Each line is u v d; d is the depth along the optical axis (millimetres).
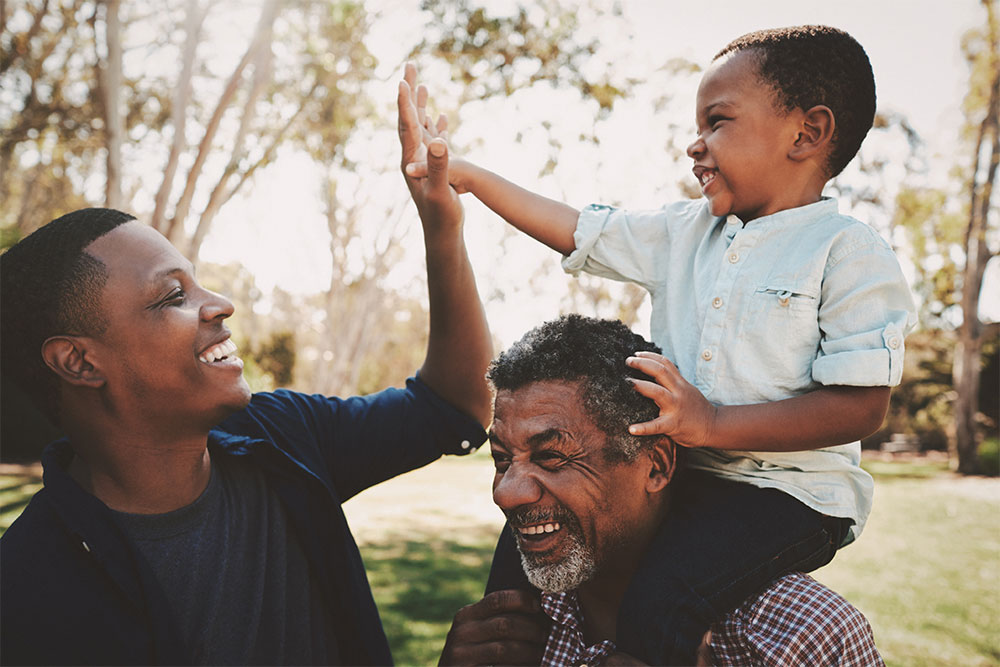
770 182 1633
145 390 1326
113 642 1229
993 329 24125
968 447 18703
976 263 19375
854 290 1529
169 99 13312
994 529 9531
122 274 1326
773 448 1476
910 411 26016
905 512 11102
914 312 1560
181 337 1331
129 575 1266
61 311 1309
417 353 40500
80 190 19781
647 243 1831
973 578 6812
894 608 5816
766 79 1621
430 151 1561
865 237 1566
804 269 1562
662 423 1394
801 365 1560
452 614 5207
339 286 24297
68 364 1331
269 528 1471
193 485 1400
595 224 1870
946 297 21922
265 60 12680
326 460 1674
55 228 1360
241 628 1355
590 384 1395
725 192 1659
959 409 18969
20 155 19016
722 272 1638
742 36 1724
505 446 1423
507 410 1422
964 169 19500
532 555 1404
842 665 1331
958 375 19234
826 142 1626
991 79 18812
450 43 11984
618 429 1394
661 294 1795
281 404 1683
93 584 1260
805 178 1650
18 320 1334
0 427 12891
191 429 1369
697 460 1643
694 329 1669
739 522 1485
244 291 34312
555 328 1504
